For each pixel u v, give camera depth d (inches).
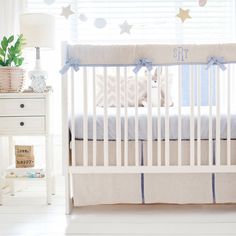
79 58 85.3
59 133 134.4
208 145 88.4
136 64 85.0
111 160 89.4
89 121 88.5
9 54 102.1
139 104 118.3
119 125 86.6
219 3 136.0
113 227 79.6
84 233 76.0
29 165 103.1
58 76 134.6
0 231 77.7
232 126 87.7
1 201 98.6
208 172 87.5
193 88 85.7
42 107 98.2
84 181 89.8
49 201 98.7
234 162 88.9
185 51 84.6
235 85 131.5
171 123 87.7
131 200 90.0
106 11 136.1
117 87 85.9
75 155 88.8
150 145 86.9
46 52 134.2
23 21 107.1
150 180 89.6
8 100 98.0
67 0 135.6
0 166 100.3
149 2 136.0
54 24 110.6
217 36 136.3
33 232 76.9
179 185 89.5
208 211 91.1
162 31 136.2
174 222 82.7
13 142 121.8
